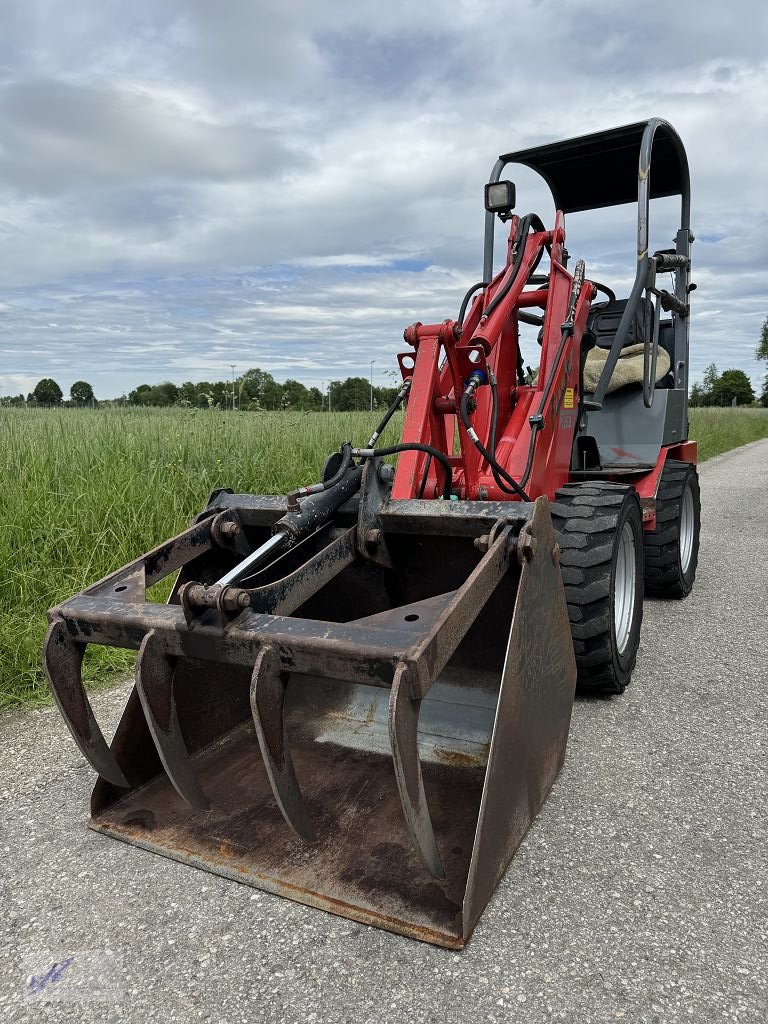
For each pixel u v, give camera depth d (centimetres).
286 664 207
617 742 306
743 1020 172
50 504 486
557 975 186
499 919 205
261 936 201
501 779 214
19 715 343
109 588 253
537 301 374
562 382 372
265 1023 175
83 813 262
